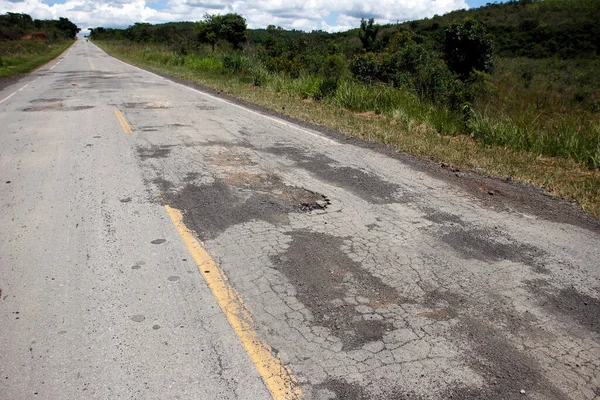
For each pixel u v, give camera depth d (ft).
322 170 20.89
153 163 21.27
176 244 13.17
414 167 21.98
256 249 12.94
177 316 9.87
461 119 31.71
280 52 80.43
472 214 16.12
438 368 8.47
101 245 13.08
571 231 14.85
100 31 404.36
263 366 8.41
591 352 9.06
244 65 70.03
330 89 44.80
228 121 32.73
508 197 18.06
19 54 124.88
